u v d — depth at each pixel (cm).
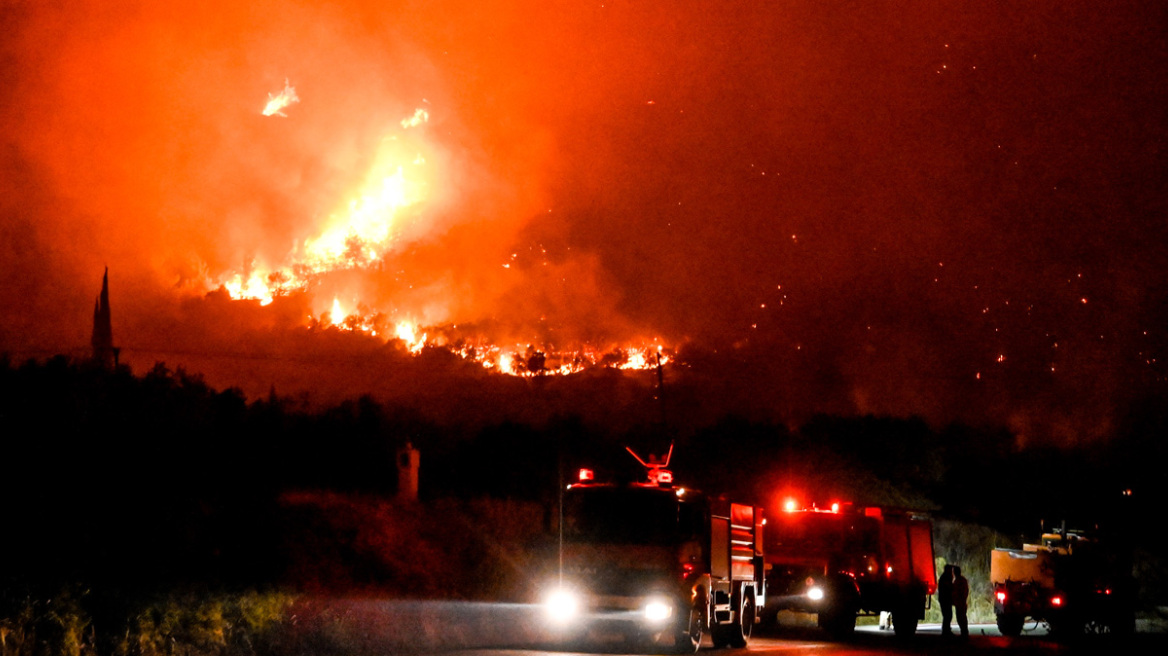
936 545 5397
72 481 2045
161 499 2084
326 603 2102
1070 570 3403
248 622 1873
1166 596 5456
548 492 4078
